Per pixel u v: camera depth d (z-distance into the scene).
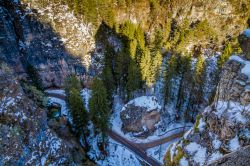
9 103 25.83
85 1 54.81
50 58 54.00
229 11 61.22
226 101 19.31
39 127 27.09
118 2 57.47
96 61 55.00
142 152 38.66
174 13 61.56
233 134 17.56
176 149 21.72
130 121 41.88
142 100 43.09
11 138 23.92
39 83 50.03
